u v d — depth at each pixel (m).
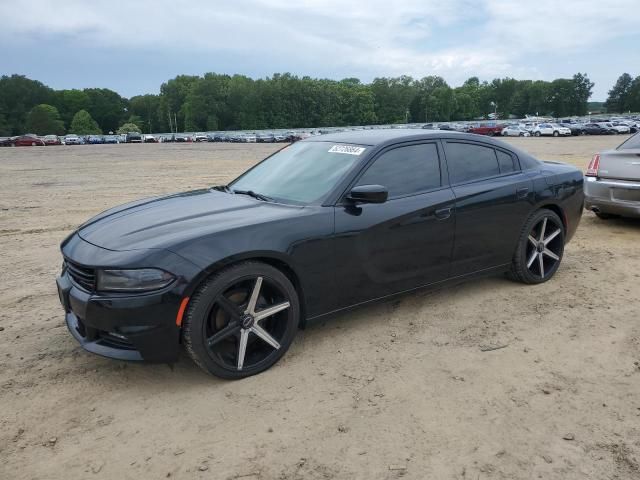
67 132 150.75
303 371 3.45
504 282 5.14
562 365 3.49
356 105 151.88
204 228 3.31
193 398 3.15
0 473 2.52
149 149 46.81
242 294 3.34
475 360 3.57
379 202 3.59
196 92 144.25
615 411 2.96
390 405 3.04
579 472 2.48
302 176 4.11
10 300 4.90
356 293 3.83
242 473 2.50
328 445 2.70
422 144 4.31
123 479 2.48
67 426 2.89
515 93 170.75
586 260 5.93
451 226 4.24
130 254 3.07
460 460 2.57
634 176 6.88
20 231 8.27
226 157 29.81
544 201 4.89
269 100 144.25
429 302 4.62
